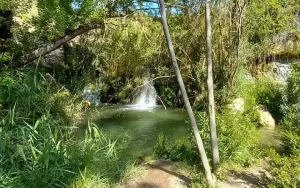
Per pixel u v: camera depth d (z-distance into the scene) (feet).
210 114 12.96
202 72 32.04
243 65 33.96
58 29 25.32
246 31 31.42
